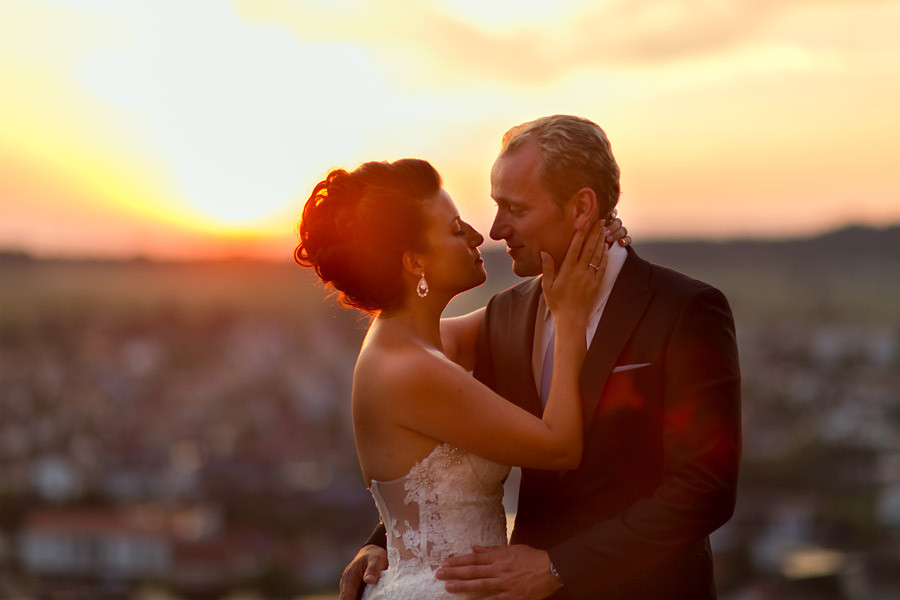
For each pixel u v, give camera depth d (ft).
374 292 8.57
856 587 111.75
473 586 8.21
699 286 8.45
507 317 9.41
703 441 8.04
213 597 168.14
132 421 354.95
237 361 509.35
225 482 255.70
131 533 197.88
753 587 116.16
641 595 8.40
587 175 8.45
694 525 7.93
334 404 372.58
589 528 8.41
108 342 598.34
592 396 8.44
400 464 8.53
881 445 264.52
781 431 286.25
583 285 8.55
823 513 190.19
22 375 470.39
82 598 167.12
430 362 8.38
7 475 263.08
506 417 8.28
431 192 8.66
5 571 185.37
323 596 163.84
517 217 8.65
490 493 8.79
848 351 461.37
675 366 8.21
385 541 9.32
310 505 226.58
